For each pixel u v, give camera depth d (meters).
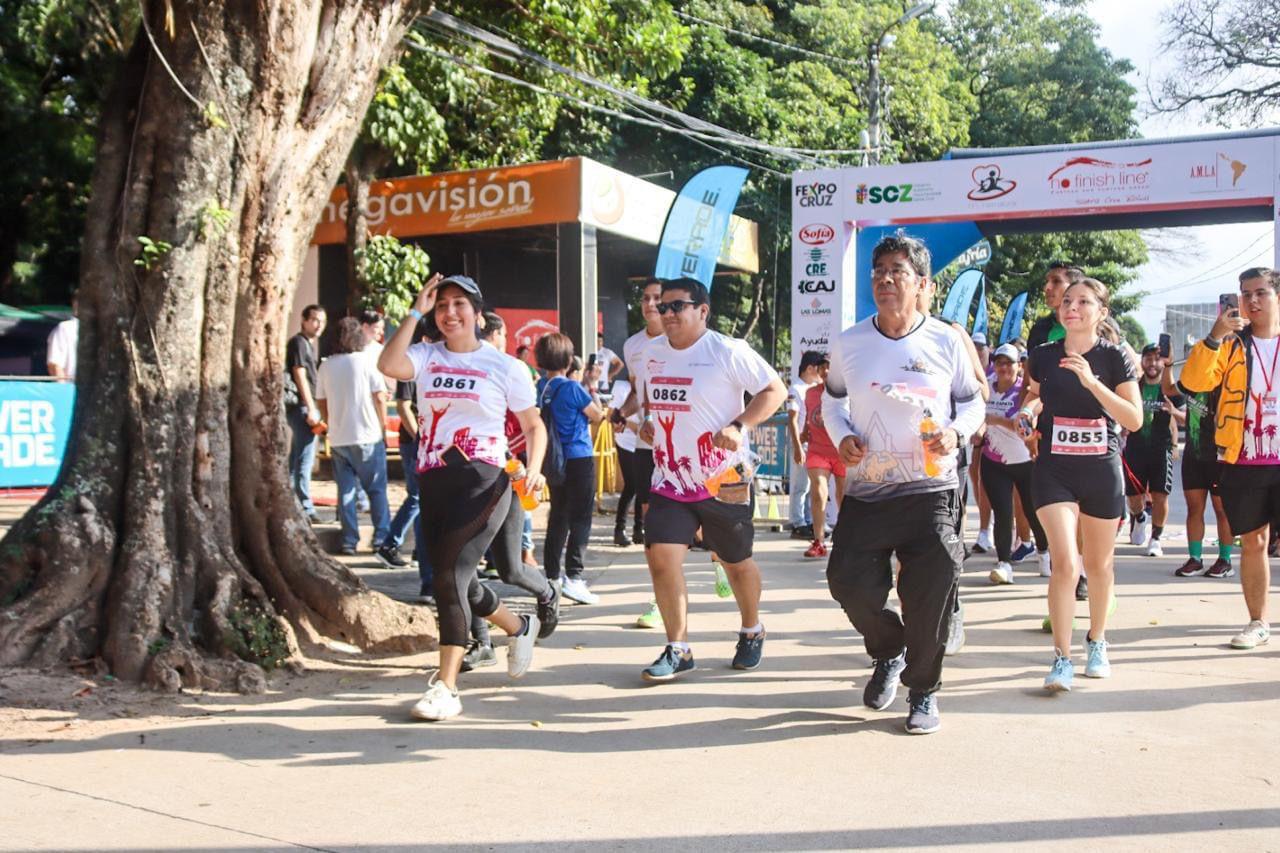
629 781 4.35
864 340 4.99
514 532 5.95
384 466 9.93
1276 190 14.27
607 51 14.88
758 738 4.91
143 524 5.98
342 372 9.68
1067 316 5.73
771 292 29.59
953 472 4.91
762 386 5.71
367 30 6.93
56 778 4.36
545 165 17.58
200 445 6.25
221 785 4.30
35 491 13.88
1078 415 5.76
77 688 5.45
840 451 4.94
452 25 12.40
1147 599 8.23
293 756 4.66
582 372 11.74
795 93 26.91
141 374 6.11
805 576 9.48
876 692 5.27
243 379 6.55
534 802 4.12
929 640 4.91
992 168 15.38
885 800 4.12
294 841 3.74
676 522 5.85
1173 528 12.89
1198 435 9.19
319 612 6.52
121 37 7.18
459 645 5.30
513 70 16.19
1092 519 5.83
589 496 8.27
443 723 5.16
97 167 6.36
